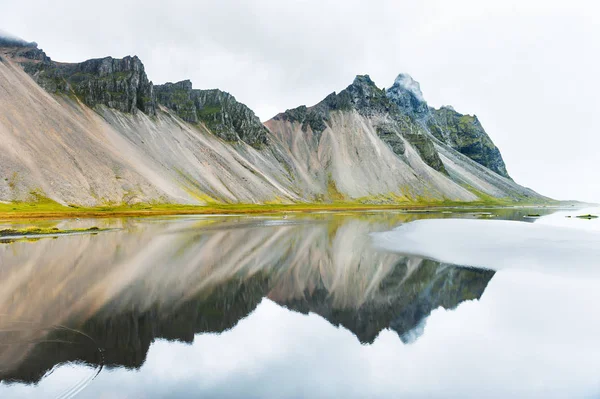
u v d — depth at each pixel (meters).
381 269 37.59
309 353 18.72
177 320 22.34
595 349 19.39
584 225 84.94
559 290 29.97
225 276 33.75
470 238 59.72
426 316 24.19
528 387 15.79
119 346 18.36
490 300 27.39
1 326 20.08
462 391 15.48
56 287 27.88
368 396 14.95
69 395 13.99
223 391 14.98
